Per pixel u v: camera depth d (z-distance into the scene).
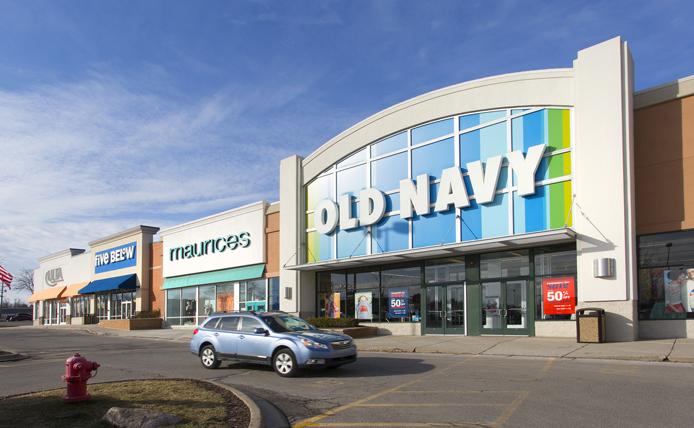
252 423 6.69
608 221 15.88
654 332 15.50
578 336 15.35
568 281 17.12
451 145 20.20
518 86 18.52
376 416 7.35
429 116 20.88
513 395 8.48
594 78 16.64
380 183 22.52
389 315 22.33
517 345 15.44
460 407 7.73
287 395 9.08
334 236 24.12
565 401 7.92
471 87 19.73
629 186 15.73
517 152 18.05
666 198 15.70
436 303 20.77
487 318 19.14
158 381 9.90
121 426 6.46
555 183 17.23
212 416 7.01
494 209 18.61
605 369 11.00
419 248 19.16
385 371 11.63
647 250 15.99
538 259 18.02
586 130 16.66
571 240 16.89
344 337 11.62
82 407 7.49
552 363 12.21
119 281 39.12
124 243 41.06
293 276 25.39
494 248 18.50
